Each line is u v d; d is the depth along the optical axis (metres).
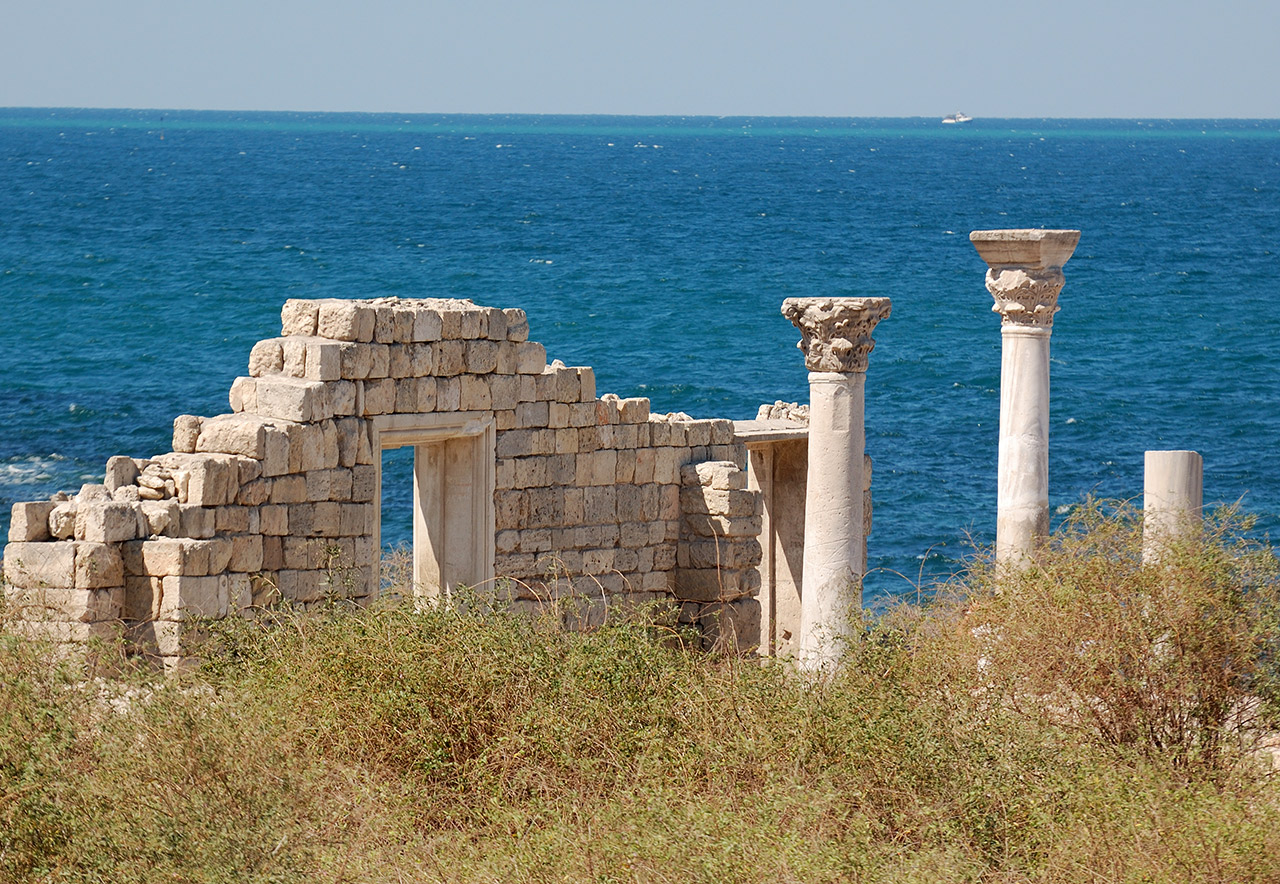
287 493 48.34
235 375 158.12
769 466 68.00
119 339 180.00
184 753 30.02
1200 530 40.12
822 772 34.59
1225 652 38.06
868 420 142.50
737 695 38.06
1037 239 47.25
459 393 53.44
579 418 57.50
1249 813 31.92
